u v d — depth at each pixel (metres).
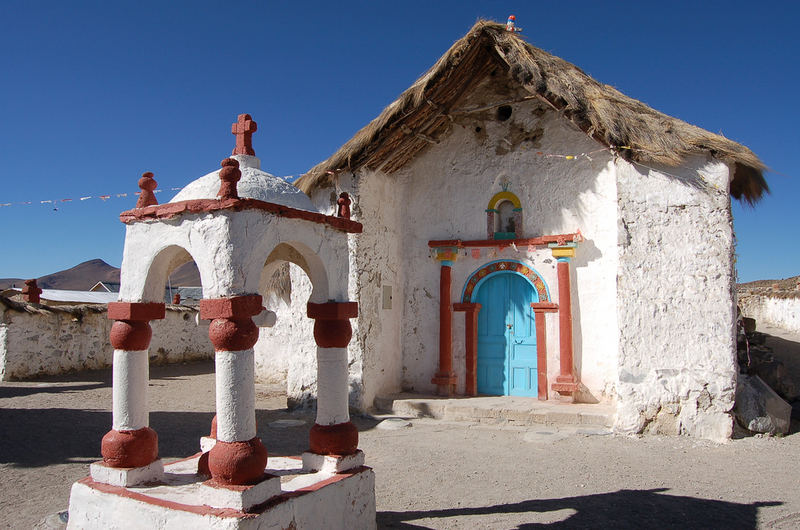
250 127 4.88
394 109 8.86
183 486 4.18
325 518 4.03
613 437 7.63
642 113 8.27
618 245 8.02
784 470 6.19
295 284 9.98
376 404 9.48
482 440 7.67
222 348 3.74
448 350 9.94
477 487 5.74
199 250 3.96
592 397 8.99
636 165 8.07
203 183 4.42
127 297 4.38
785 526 4.71
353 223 4.82
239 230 3.86
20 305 13.34
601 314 9.03
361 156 9.30
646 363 7.77
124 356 4.29
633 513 5.00
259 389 12.63
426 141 10.27
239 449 3.65
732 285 7.65
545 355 9.36
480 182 10.17
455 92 9.37
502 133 10.08
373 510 4.51
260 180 4.51
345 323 4.60
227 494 3.55
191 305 19.08
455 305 10.07
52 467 6.30
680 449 7.03
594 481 5.90
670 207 7.89
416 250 10.49
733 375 7.45
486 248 9.97
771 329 20.53
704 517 4.91
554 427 8.26
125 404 4.27
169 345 17.30
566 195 9.48
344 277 4.74
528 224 9.77
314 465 4.44
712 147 7.67
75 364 14.54
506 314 9.96
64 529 4.49
